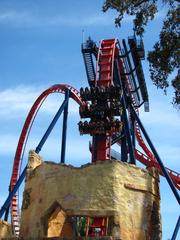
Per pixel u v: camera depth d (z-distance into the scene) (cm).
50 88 4850
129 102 4631
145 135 4341
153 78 2181
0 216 4009
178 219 3912
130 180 3234
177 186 4822
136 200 3198
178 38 2114
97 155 4116
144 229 3142
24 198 3459
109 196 3103
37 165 3641
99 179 3183
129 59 4600
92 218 3123
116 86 4141
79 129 4184
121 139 4453
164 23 2148
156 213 3294
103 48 4619
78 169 3275
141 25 2238
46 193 3303
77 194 3170
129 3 2227
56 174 3334
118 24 2284
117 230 2983
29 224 3297
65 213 3331
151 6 2209
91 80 4578
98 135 4188
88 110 4194
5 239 3050
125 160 4388
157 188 3397
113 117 4138
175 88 2153
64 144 4406
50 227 3406
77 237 2852
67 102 4656
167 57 2123
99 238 2819
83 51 4625
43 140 4431
